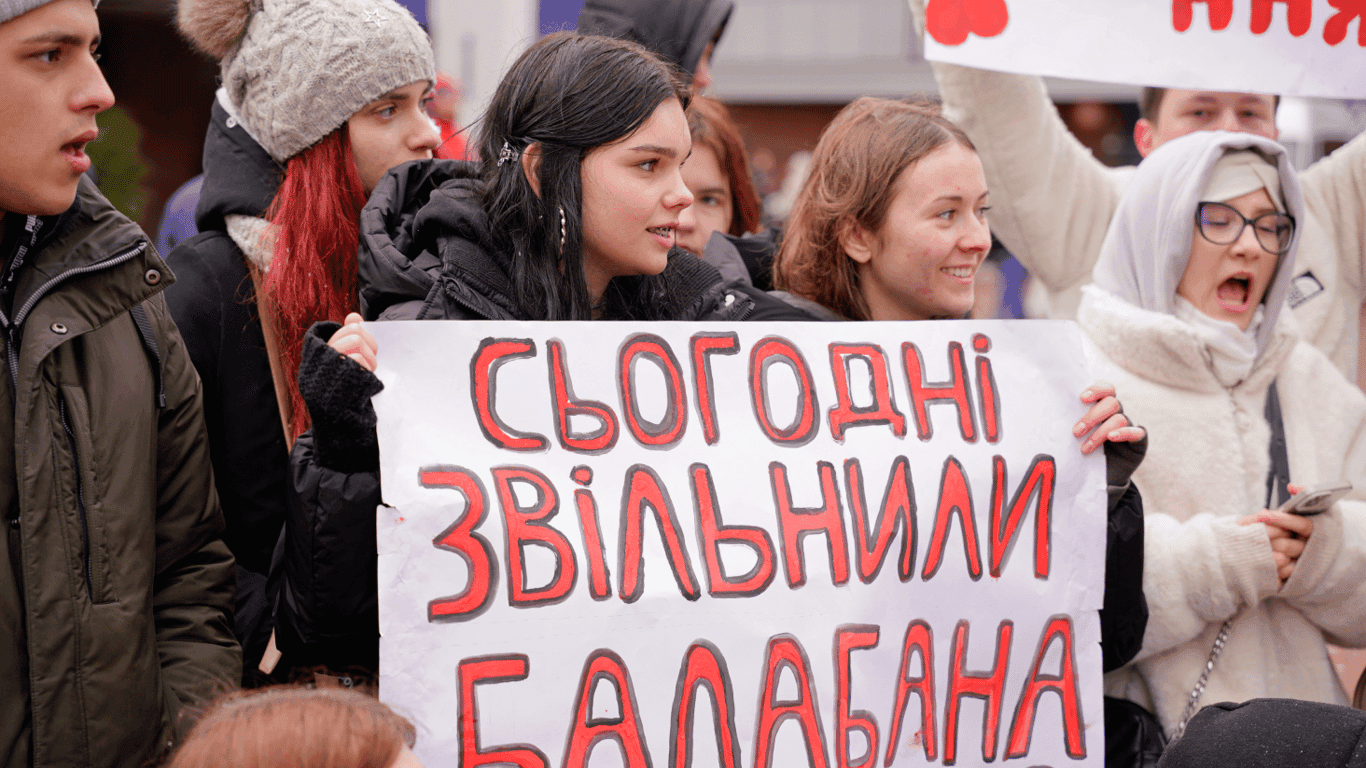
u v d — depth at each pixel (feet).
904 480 5.81
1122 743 6.81
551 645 5.04
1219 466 7.51
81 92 4.65
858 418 5.82
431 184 6.40
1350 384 8.34
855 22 44.70
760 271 8.75
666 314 6.25
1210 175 7.55
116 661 4.82
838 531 5.60
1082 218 9.93
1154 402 7.60
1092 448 6.21
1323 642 7.45
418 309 5.54
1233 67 8.32
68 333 4.80
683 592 5.26
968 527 5.90
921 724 5.62
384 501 4.94
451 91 12.34
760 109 45.75
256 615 6.66
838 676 5.45
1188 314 7.65
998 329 6.23
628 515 5.28
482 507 5.06
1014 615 5.91
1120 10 8.19
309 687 3.98
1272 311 7.71
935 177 6.74
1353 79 8.50
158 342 5.38
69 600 4.71
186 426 5.49
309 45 6.77
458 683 4.91
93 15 4.72
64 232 4.91
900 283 6.94
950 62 8.18
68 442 4.82
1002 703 5.83
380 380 5.04
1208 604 6.92
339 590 5.04
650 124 5.46
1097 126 39.14
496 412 5.22
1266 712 4.58
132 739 4.87
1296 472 7.75
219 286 6.85
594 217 5.52
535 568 5.08
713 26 9.57
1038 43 8.14
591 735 5.03
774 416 5.67
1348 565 6.89
